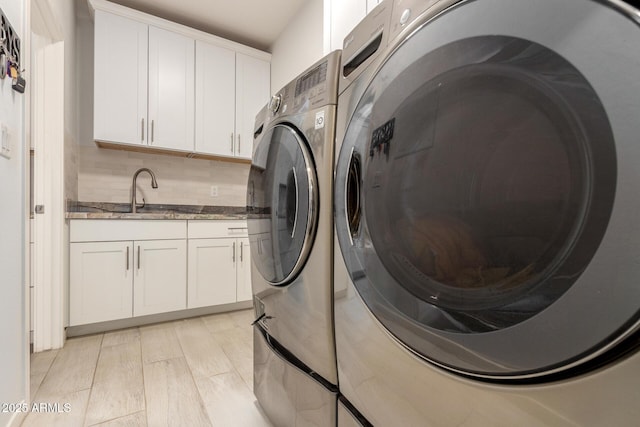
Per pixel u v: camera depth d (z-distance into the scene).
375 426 0.65
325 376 0.83
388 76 0.60
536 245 0.36
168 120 2.63
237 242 2.66
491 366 0.41
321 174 0.83
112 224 2.15
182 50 2.69
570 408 0.34
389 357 0.60
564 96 0.34
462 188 0.45
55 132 1.88
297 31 2.69
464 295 0.45
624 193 0.29
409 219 0.54
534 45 0.36
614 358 0.30
